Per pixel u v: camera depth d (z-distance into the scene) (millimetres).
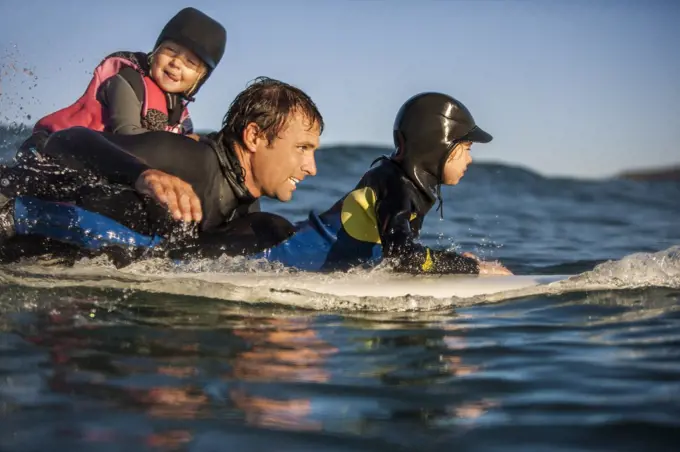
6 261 4457
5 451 2340
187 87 5820
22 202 4574
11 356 3107
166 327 3535
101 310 3742
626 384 2949
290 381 2930
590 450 2412
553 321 3811
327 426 2551
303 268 4770
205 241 4652
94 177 4438
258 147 4762
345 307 4023
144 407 2656
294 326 3648
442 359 3230
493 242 7250
